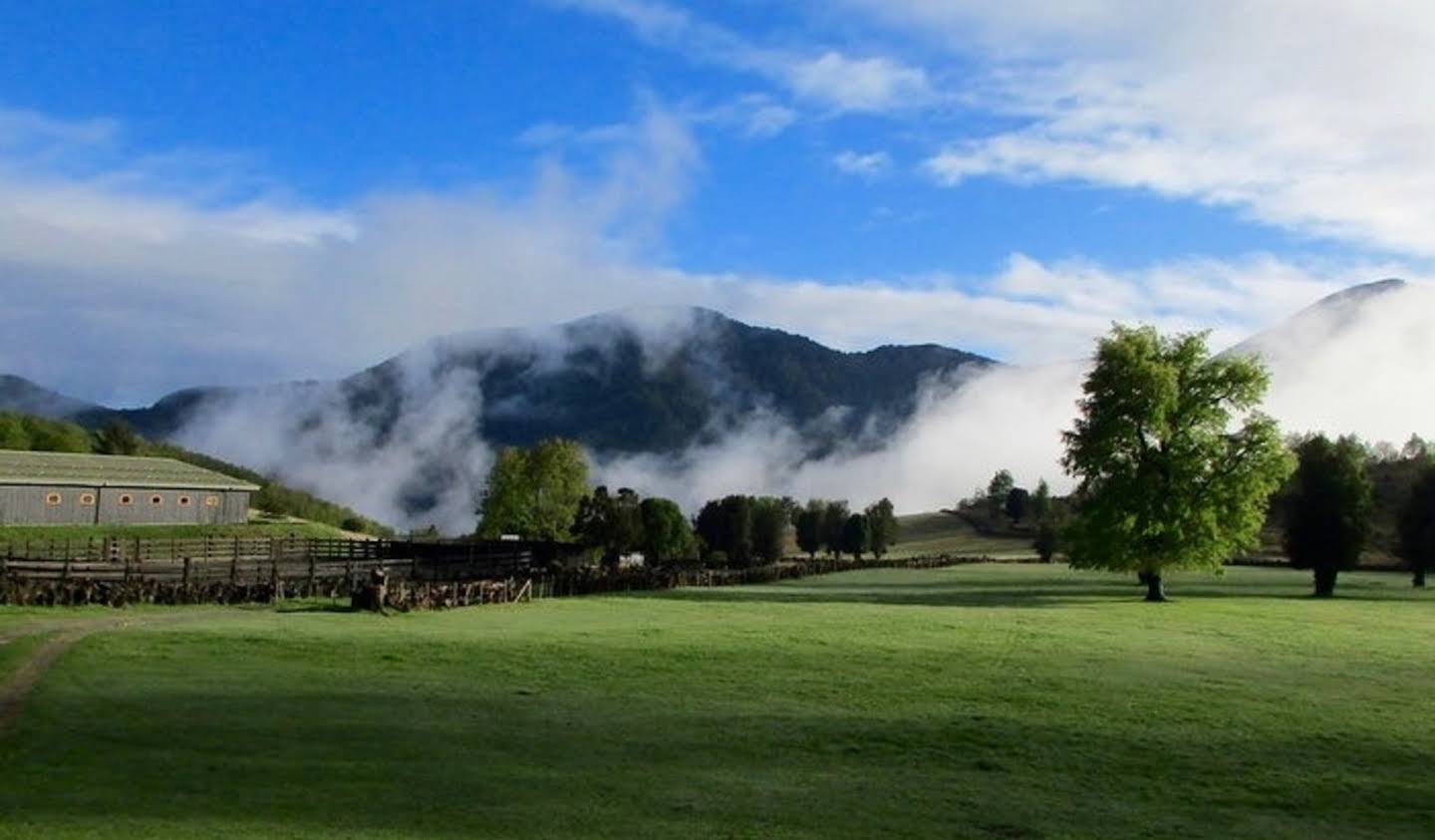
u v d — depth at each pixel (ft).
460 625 154.40
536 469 333.83
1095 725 92.89
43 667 104.32
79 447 450.30
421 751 77.82
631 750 80.33
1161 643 152.25
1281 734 90.79
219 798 64.39
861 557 522.88
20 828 56.85
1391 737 90.33
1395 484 526.16
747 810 66.13
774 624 168.04
